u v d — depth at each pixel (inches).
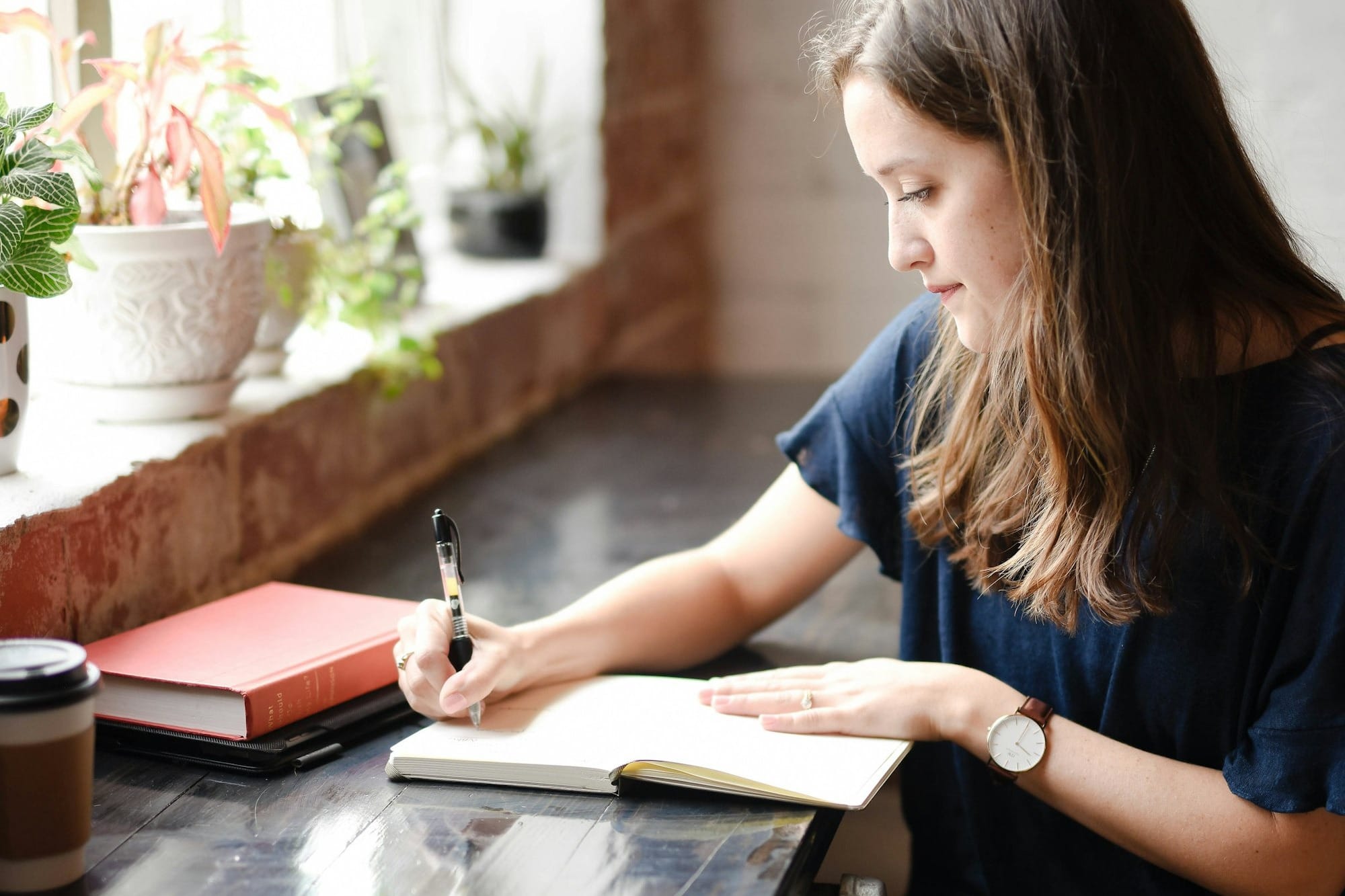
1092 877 42.7
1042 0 34.6
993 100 34.8
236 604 46.3
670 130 124.0
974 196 36.0
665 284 125.4
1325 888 35.8
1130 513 38.8
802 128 128.4
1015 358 39.3
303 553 59.9
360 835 33.7
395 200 71.1
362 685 41.5
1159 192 35.8
